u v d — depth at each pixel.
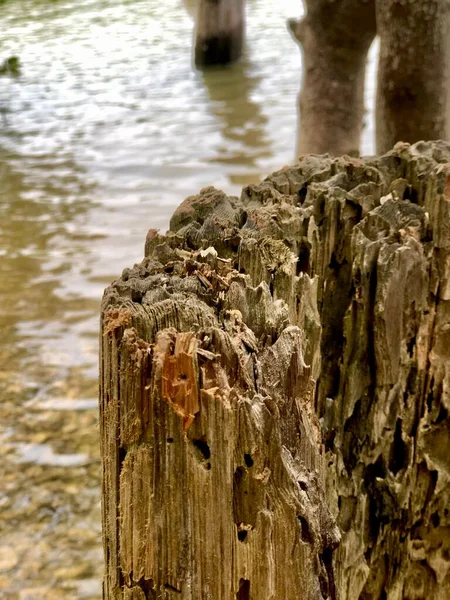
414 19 2.96
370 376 1.72
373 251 1.63
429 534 1.84
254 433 1.12
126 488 1.19
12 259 4.79
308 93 4.03
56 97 8.52
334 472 1.76
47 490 2.83
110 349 1.18
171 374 1.12
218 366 1.13
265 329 1.29
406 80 3.05
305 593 1.22
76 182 6.07
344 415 1.77
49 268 4.66
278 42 10.87
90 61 10.02
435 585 1.89
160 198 5.68
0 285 4.46
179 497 1.18
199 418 1.13
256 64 9.73
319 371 1.63
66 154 6.73
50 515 2.71
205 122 7.48
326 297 1.75
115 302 1.24
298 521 1.19
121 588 1.27
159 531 1.20
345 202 1.71
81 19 12.62
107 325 1.18
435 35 2.97
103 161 6.50
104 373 1.22
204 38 9.41
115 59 10.12
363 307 1.66
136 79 9.20
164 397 1.13
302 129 4.16
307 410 1.26
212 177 6.02
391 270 1.60
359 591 1.88
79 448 3.05
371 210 1.72
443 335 1.69
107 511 1.27
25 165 6.49
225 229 1.58
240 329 1.22
